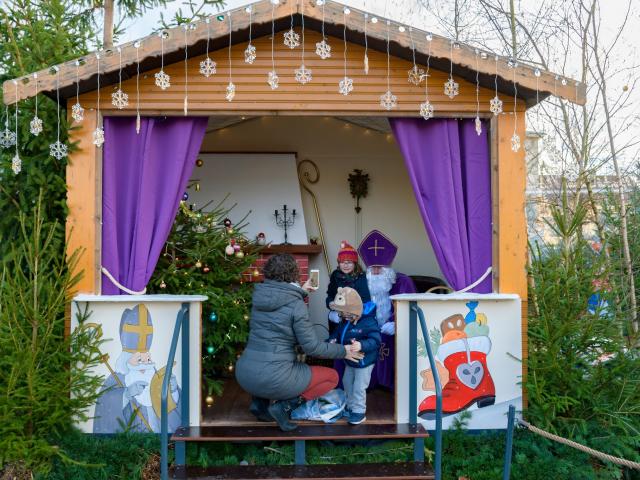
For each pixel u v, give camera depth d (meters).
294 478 3.41
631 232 6.04
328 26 3.93
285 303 3.54
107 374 3.95
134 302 3.96
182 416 3.82
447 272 4.19
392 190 6.66
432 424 4.06
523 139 4.20
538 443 3.97
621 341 4.22
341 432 3.73
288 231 6.24
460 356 4.11
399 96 4.15
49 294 3.69
